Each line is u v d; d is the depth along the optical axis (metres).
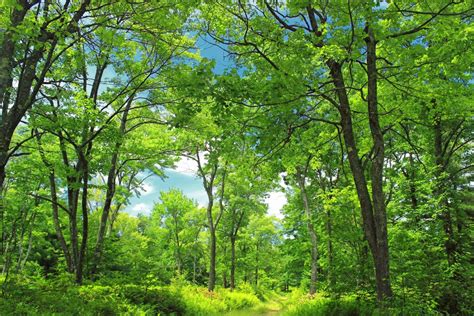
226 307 20.05
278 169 12.10
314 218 21.67
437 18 8.16
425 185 13.34
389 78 10.73
